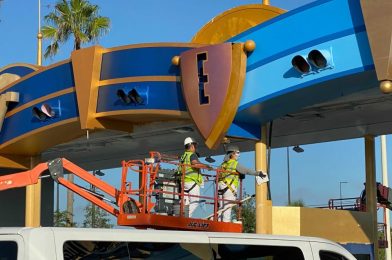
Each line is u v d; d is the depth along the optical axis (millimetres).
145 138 19453
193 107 13969
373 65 11781
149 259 6652
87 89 15898
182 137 19234
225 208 10273
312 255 7996
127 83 15383
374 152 19562
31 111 17750
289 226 16812
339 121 17656
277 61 13203
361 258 18672
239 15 15633
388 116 17047
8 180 10164
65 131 17578
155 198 9664
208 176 10172
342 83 12547
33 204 19797
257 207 14453
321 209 17625
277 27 13242
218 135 13680
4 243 5898
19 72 20328
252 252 7512
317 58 12461
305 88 12727
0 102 18359
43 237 5859
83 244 6148
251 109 13695
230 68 13539
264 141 14820
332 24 12367
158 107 14977
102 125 16094
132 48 15375
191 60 14047
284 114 14188
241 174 10586
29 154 20109
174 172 9961
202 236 7129
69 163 10188
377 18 11594
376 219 19328
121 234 6469
